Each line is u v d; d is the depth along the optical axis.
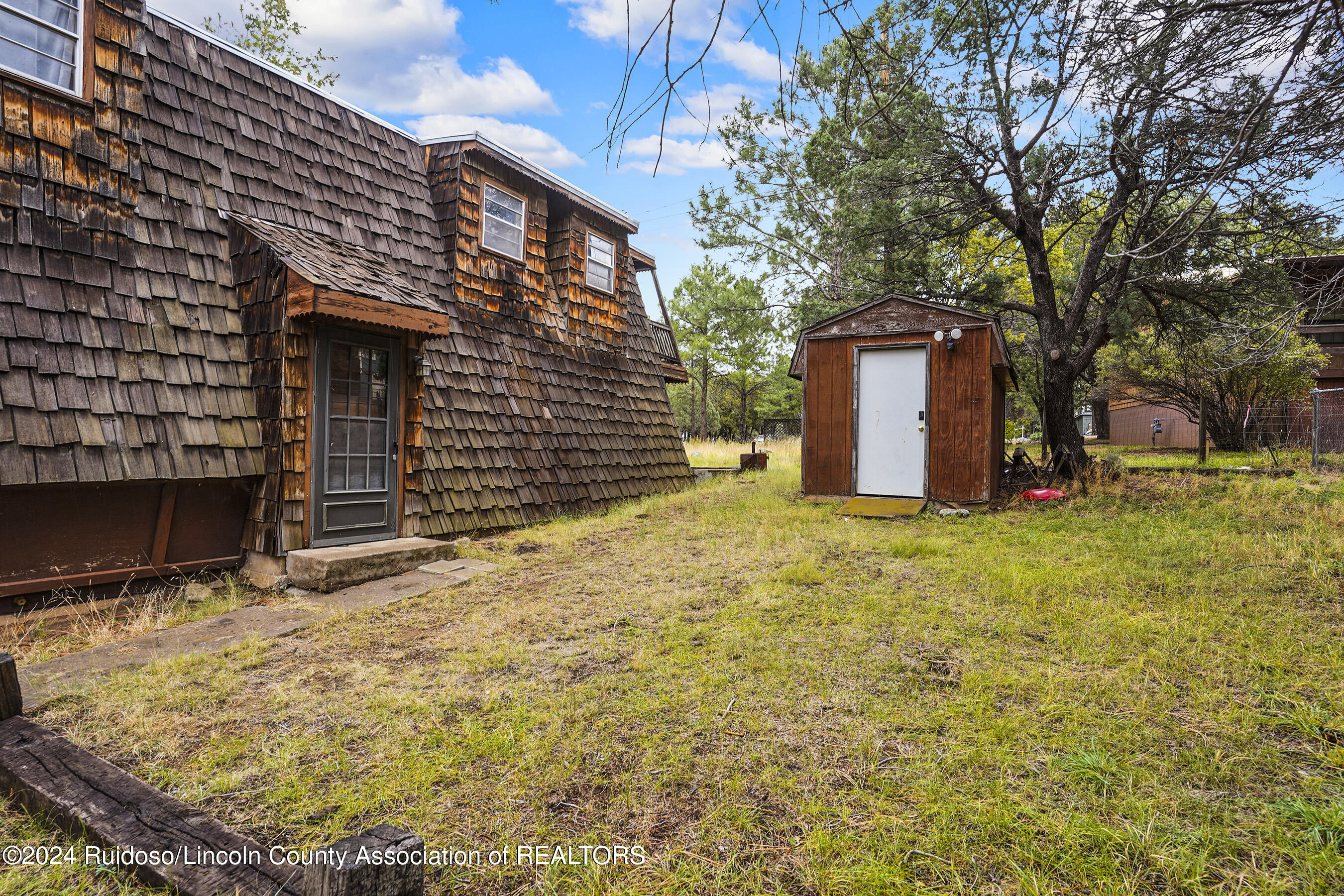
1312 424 11.37
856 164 9.21
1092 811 1.98
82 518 4.41
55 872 1.85
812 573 4.71
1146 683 2.82
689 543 6.29
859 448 8.60
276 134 6.26
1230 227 7.54
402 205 7.45
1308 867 1.70
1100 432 24.34
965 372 7.96
